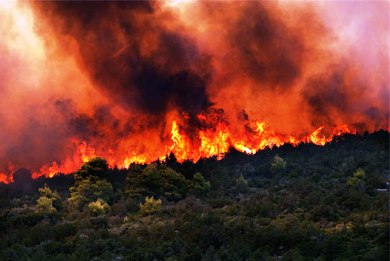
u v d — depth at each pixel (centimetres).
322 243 7256
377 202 8556
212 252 7538
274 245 7638
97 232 8756
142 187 10762
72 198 10569
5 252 8062
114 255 7906
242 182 10769
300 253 7250
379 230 7394
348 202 8725
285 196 9619
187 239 8050
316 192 9450
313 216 8450
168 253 7756
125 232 8794
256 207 9031
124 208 10019
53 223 9700
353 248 7112
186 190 10881
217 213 9181
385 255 6706
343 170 10794
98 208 9969
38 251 8019
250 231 7994
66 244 8306
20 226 9456
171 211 9806
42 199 10056
